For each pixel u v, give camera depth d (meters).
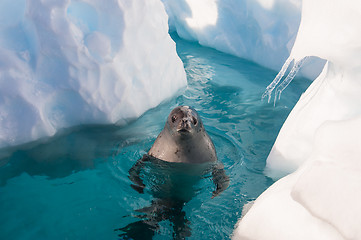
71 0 4.26
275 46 6.26
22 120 4.07
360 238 1.78
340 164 2.12
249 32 6.84
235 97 5.44
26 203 3.22
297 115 3.54
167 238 2.77
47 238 2.82
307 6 2.97
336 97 3.13
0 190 3.40
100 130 4.54
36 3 4.06
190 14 7.73
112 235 2.83
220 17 7.27
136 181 3.54
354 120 2.34
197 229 2.87
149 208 3.15
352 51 2.83
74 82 4.29
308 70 5.92
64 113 4.43
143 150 4.11
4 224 2.97
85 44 4.21
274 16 6.21
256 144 4.23
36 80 4.18
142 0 4.59
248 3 6.56
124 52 4.49
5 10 4.36
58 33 4.09
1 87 3.99
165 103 5.34
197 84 5.93
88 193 3.37
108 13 4.39
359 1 2.61
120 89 4.52
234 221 2.96
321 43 2.90
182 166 3.74
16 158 3.90
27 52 4.19
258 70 6.48
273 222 2.26
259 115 4.90
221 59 7.05
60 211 3.12
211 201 3.23
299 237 2.04
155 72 5.05
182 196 3.31
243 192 3.35
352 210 1.88
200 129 3.84
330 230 1.95
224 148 4.16
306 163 2.63
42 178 3.59
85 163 3.84
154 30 4.94
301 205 2.20
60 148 4.11
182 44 8.03
